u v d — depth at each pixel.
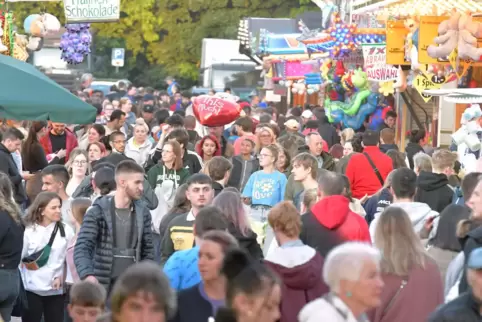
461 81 41.44
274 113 54.25
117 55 110.31
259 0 117.06
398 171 20.80
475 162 33.22
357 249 13.20
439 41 34.91
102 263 20.06
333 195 19.34
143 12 126.06
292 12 113.94
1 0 35.00
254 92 83.56
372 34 47.50
